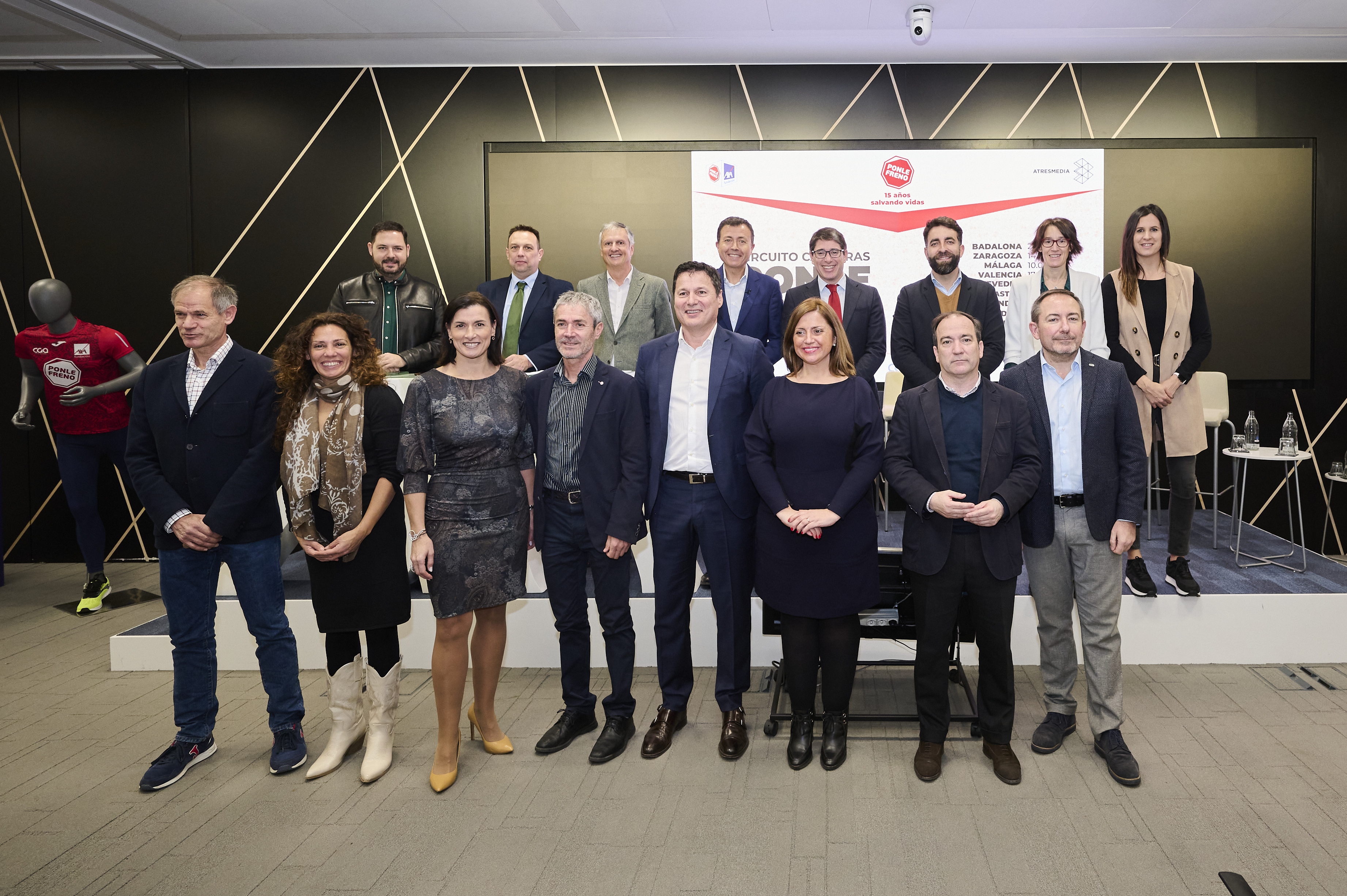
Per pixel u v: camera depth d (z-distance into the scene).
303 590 3.74
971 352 2.45
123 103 5.32
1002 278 5.21
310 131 5.30
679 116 5.23
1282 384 5.13
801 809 2.37
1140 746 2.72
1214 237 5.11
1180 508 3.46
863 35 4.76
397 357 3.68
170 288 5.38
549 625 3.61
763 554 2.65
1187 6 4.33
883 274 5.24
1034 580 2.69
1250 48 4.87
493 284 4.17
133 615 4.40
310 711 3.16
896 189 5.20
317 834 2.29
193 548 2.49
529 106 5.25
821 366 2.63
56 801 2.49
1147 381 3.44
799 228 5.23
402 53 5.04
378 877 2.08
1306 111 5.05
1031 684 3.29
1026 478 2.44
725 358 2.69
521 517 2.63
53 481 5.46
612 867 2.10
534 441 2.74
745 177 5.23
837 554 2.55
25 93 5.33
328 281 5.35
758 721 3.01
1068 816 2.30
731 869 2.08
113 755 2.80
